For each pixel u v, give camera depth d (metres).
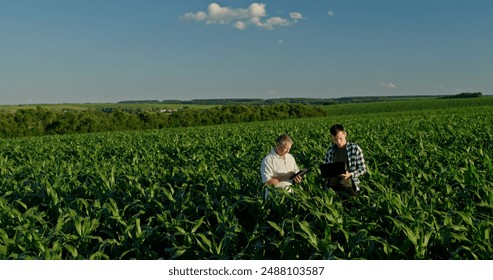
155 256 6.70
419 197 8.59
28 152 22.86
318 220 6.77
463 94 155.62
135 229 7.23
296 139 22.25
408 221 6.44
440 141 19.45
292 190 8.37
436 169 11.17
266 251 6.84
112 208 7.91
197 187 10.65
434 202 7.99
